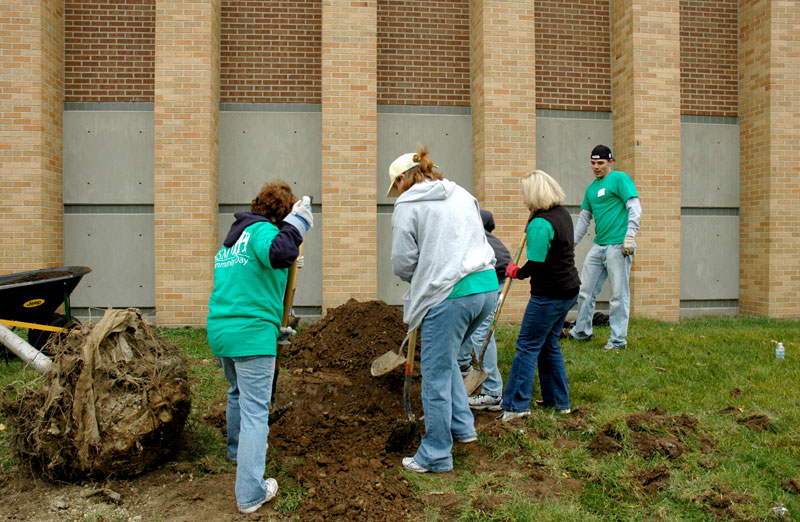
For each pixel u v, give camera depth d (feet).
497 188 27.17
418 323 11.57
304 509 10.29
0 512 10.35
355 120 26.25
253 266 10.39
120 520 10.11
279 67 28.27
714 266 31.40
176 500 10.76
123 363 11.32
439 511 10.34
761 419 13.84
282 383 15.84
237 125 28.04
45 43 25.50
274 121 28.19
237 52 28.07
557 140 30.01
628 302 21.11
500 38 27.02
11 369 18.12
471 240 11.48
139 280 27.71
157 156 25.55
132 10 27.55
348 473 11.35
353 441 13.21
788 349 20.56
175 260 25.67
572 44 30.12
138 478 11.50
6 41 24.81
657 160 28.32
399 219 11.39
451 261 11.16
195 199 25.71
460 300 11.19
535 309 13.99
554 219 13.69
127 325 11.69
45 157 25.63
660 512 10.27
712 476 11.32
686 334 23.00
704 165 31.32
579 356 19.76
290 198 11.44
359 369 16.67
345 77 26.20
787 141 29.55
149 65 27.61
